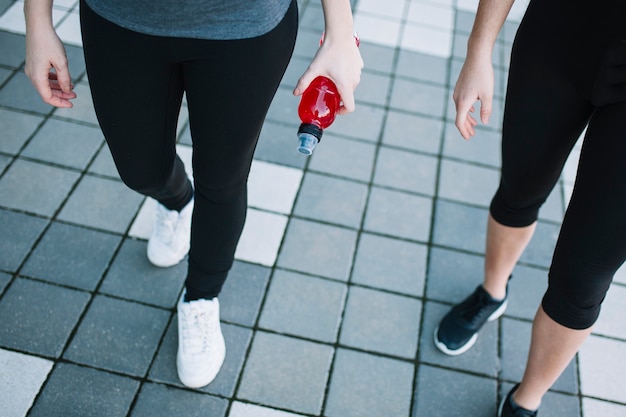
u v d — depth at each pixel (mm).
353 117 2354
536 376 1431
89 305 1734
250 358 1673
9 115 2191
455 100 1309
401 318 1805
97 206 1964
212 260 1444
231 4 1019
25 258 1812
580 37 1118
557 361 1357
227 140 1194
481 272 1940
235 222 1383
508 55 2707
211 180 1271
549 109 1237
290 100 2377
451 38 2756
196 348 1573
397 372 1689
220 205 1334
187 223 1803
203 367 1575
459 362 1727
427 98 2475
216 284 1528
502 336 1793
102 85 1168
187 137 2203
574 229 1162
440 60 2646
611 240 1114
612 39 1065
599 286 1186
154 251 1810
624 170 1074
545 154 1313
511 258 1627
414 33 2750
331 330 1755
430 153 2268
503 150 1392
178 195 1689
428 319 1812
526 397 1510
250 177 2094
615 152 1086
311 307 1797
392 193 2119
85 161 2082
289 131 2270
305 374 1657
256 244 1920
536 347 1381
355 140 2270
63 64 1245
